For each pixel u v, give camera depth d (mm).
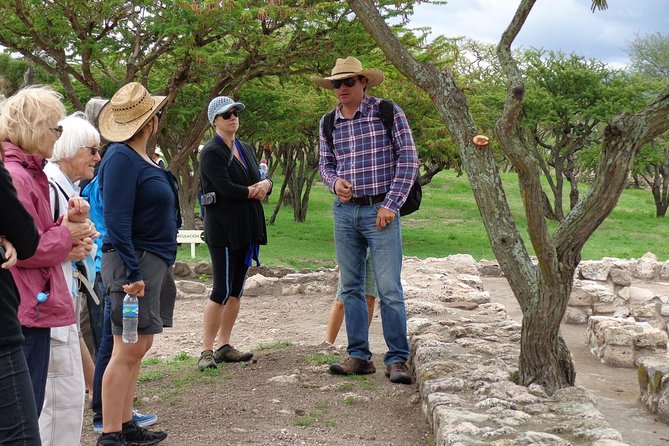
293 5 17141
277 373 6406
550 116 33125
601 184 4688
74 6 16641
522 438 3896
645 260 14336
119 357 4457
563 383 5094
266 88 23453
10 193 2846
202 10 15609
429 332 6785
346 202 5977
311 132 28531
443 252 24344
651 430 5434
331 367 6262
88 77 17719
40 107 3504
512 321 7246
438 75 5148
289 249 22594
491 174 5090
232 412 5316
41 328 3434
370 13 5258
